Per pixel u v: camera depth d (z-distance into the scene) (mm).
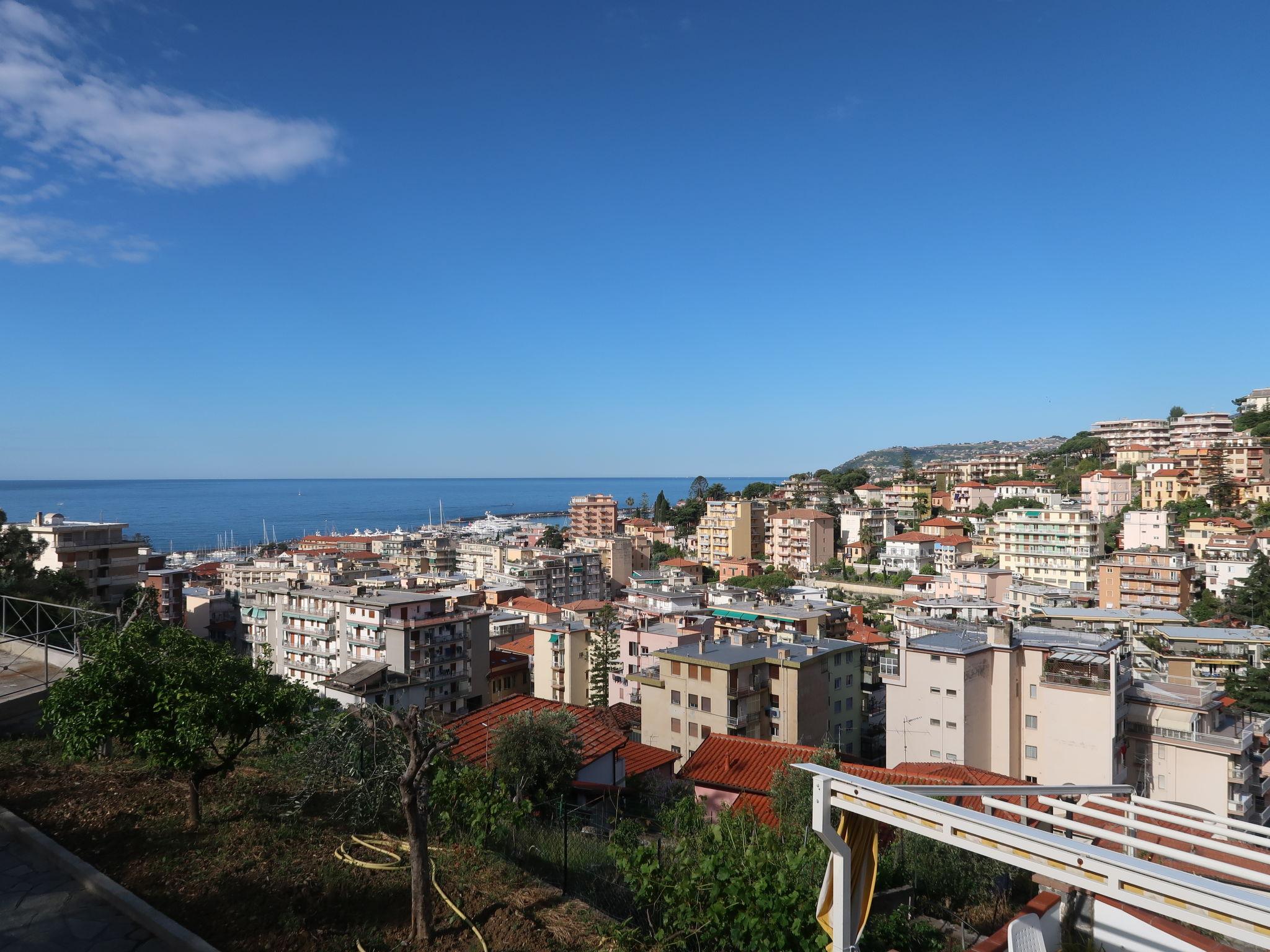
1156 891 5887
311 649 82750
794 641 62406
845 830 8305
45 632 25312
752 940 10789
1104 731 42656
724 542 185750
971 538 161500
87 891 11344
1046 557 131750
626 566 187250
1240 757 40594
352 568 160625
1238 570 108375
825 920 8180
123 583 90375
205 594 105688
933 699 45969
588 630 84125
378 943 10789
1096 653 44125
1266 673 63969
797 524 171375
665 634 74500
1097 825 10023
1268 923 5367
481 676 79062
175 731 13406
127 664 13883
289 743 17656
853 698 60281
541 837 16516
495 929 11328
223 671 14570
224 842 13219
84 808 14125
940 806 7117
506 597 131125
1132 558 113562
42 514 93688
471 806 15266
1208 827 9125
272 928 10867
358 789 15141
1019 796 9641
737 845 13375
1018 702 45938
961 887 15195
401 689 63094
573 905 12453
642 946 11141
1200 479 154625
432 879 12594
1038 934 9852
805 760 33531
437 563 189375
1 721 18812
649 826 25141
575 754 29812
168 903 11180
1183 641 74438
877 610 120875
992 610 95562
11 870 11867
